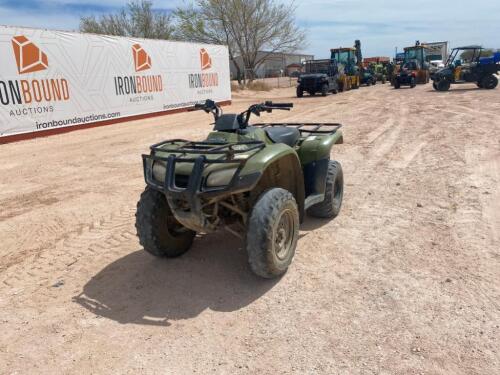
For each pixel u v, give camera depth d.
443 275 3.76
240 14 36.88
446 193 6.03
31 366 2.87
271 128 4.78
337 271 3.93
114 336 3.15
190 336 3.12
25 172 8.66
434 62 42.69
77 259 4.46
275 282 3.79
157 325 3.27
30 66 12.84
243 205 3.97
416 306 3.32
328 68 28.70
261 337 3.06
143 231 4.00
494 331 2.99
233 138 3.99
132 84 16.89
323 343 2.96
